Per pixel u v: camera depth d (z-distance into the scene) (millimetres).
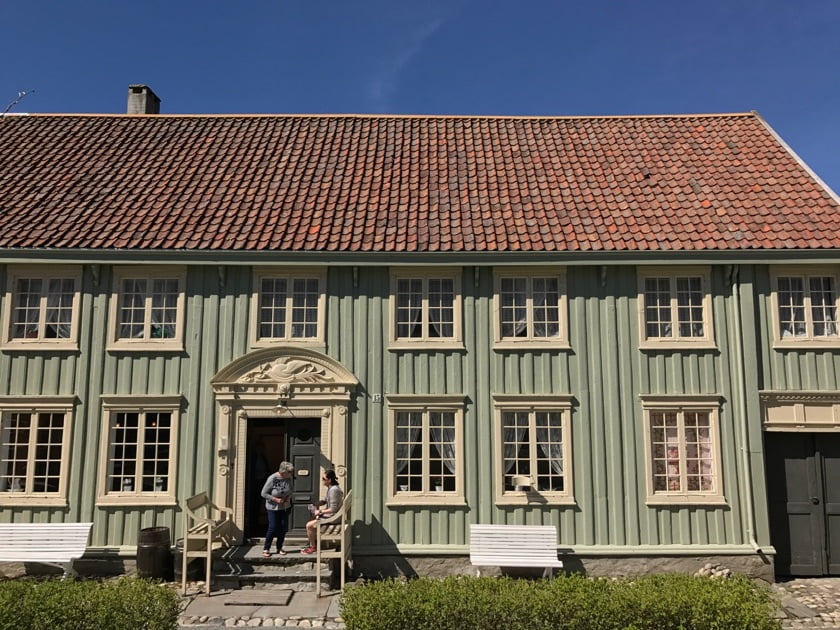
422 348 13766
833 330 13797
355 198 15078
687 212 14422
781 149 16312
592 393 13625
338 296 13930
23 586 7668
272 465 13844
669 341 13734
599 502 13305
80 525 12633
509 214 14516
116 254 13414
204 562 12508
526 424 13648
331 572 12117
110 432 13492
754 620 7078
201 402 13602
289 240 13656
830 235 13578
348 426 13562
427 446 13523
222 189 15305
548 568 12281
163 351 13680
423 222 14336
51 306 13875
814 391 13500
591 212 14531
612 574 13031
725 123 17688
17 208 14430
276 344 13742
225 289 13906
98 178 15570
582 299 13898
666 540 13203
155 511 13297
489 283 13961
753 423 13422
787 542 13438
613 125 17938
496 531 12688
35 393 13539
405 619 7211
